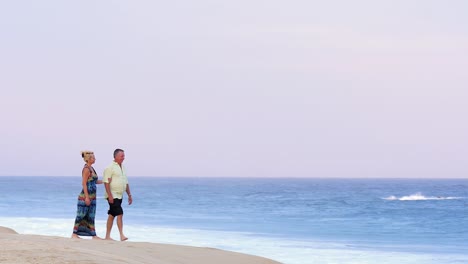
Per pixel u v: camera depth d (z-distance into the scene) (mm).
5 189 111625
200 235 27016
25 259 9172
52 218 35656
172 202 66875
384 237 28812
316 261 19438
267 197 85375
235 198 80438
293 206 60750
